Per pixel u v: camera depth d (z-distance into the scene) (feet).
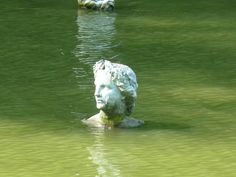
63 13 167.43
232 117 108.17
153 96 117.29
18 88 120.47
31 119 106.83
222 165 91.81
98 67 102.27
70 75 126.62
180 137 100.22
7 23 158.81
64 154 94.89
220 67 132.98
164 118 107.55
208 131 102.58
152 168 90.84
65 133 101.50
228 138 100.07
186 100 115.55
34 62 133.59
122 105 102.37
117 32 153.79
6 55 137.69
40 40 147.23
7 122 105.70
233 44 147.13
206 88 121.49
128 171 90.02
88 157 93.97
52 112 109.50
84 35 151.02
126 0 181.06
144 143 98.17
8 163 92.17
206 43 147.64
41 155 94.53
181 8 174.91
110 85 101.30
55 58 135.95
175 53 140.97
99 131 101.96
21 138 100.07
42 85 121.80
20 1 176.96
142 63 134.72
